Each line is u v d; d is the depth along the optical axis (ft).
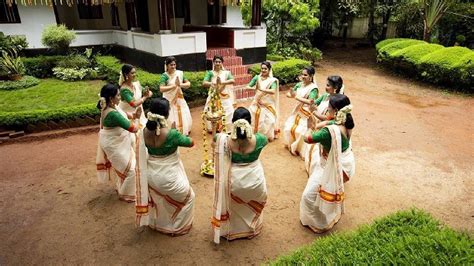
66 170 16.67
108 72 30.96
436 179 15.44
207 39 35.73
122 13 38.88
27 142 20.39
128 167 13.16
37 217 12.75
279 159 17.70
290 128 17.95
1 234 11.75
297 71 32.63
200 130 22.04
